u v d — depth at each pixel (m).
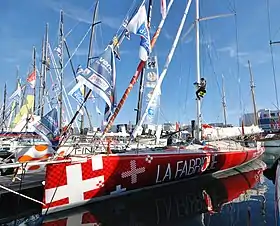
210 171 10.98
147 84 10.39
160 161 8.52
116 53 7.34
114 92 6.73
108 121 7.51
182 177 9.52
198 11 12.77
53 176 6.39
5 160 8.57
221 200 8.05
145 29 7.91
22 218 6.50
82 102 8.04
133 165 7.82
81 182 6.77
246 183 10.49
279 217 5.24
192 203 7.65
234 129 15.65
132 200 7.78
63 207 6.54
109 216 6.48
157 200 7.85
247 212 6.92
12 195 7.23
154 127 13.61
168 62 10.25
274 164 15.93
